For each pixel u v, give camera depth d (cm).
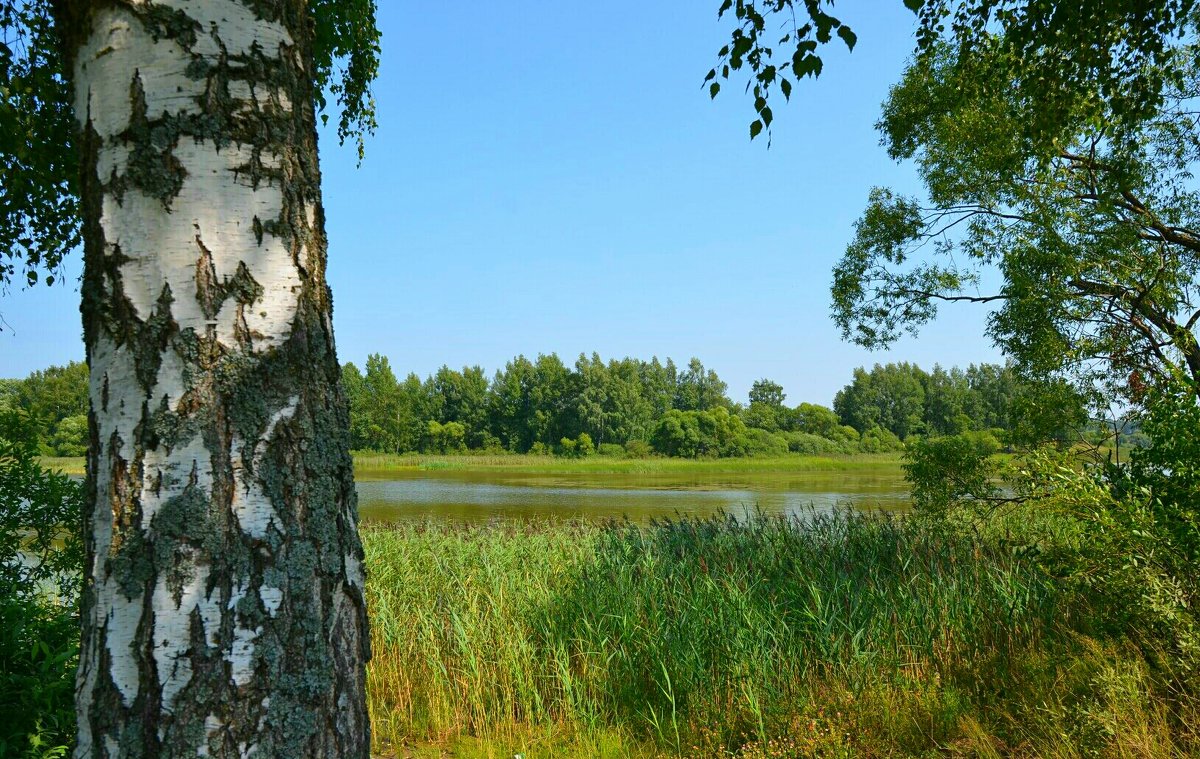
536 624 639
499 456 7931
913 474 870
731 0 428
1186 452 448
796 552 779
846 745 420
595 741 485
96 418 171
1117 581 423
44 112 438
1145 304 819
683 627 570
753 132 446
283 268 180
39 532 382
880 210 993
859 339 1042
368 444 7994
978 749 408
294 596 173
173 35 172
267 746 167
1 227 482
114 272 169
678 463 6519
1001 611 577
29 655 296
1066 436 802
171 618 163
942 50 856
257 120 178
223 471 168
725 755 455
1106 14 558
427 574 882
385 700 572
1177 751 359
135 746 160
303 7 195
